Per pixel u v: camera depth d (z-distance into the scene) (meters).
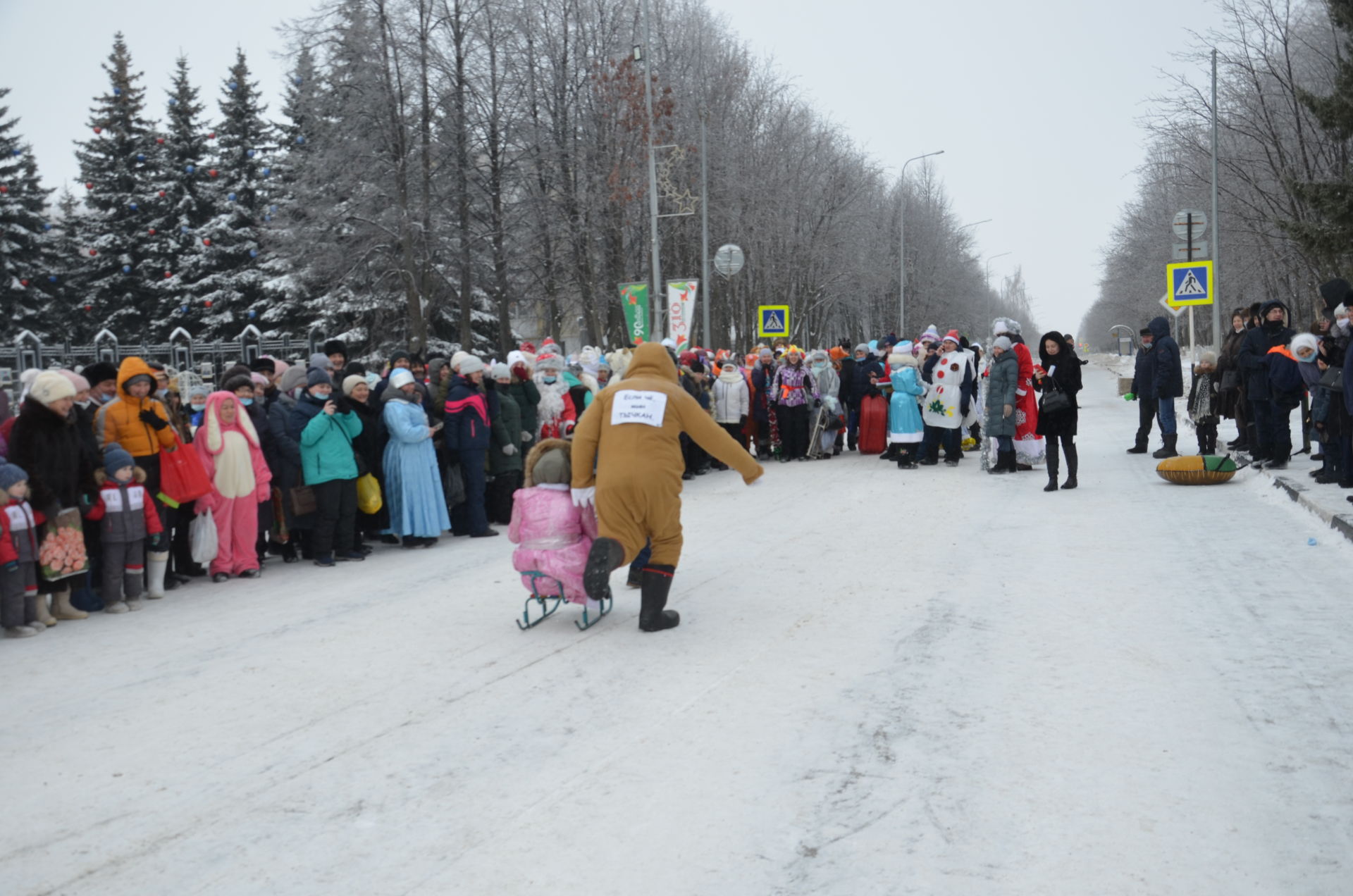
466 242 33.53
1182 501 11.83
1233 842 3.78
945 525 10.96
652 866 3.77
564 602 7.97
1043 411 13.16
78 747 5.24
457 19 31.69
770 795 4.33
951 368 16.48
